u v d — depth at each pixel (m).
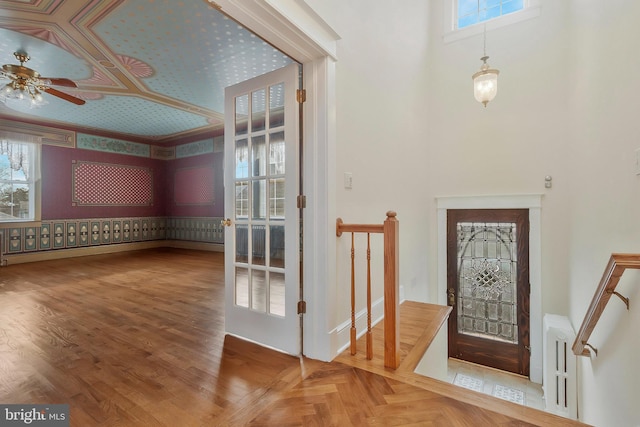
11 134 5.63
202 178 7.38
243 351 2.27
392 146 3.32
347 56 2.46
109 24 2.87
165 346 2.33
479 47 4.36
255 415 1.57
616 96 2.15
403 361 2.17
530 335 4.07
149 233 7.75
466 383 4.04
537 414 1.59
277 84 2.28
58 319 2.88
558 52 3.89
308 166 2.19
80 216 6.57
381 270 3.01
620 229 2.05
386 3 3.21
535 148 4.02
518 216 4.17
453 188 4.53
